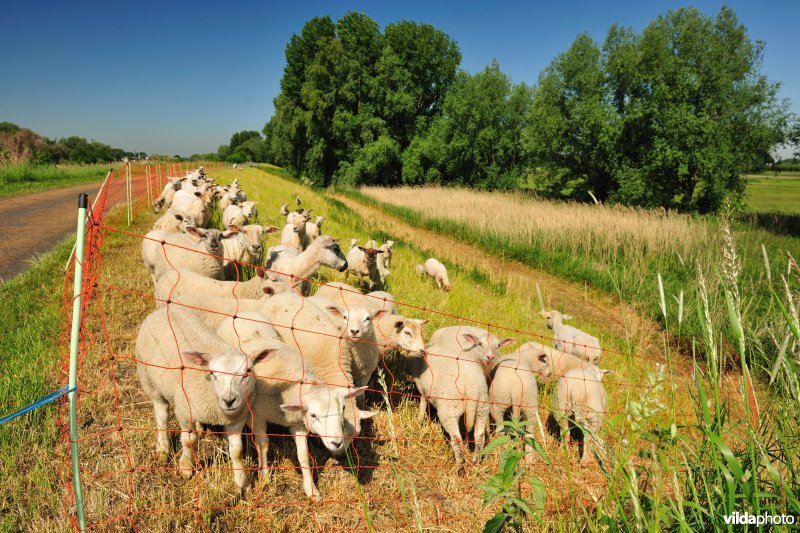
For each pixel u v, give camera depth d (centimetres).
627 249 1833
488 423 569
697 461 288
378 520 419
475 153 5112
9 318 675
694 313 1084
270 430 521
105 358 576
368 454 507
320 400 423
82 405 504
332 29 6581
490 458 538
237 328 530
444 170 5588
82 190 2519
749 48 3061
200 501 407
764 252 232
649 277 1509
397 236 2152
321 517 414
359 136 5819
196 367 421
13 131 4303
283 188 3506
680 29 3125
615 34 3428
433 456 523
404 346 590
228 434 430
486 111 5025
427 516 429
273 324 568
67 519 369
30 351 588
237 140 18525
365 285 1145
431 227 2655
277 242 1468
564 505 402
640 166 3256
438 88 6519
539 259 1873
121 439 433
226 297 659
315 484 454
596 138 3431
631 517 270
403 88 5916
